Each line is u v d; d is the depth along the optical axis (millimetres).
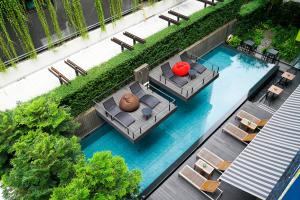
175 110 16297
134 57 17078
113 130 16969
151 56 18344
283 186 7938
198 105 18312
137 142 15773
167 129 16844
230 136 15695
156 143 16094
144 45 17781
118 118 15352
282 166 11258
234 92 19141
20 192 10430
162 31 18922
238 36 23438
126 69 17109
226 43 23203
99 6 16984
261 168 11383
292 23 23734
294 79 19641
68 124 12906
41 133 11578
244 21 22844
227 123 16469
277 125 13273
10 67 15914
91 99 15945
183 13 22016
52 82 16297
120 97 16828
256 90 18797
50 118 12180
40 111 12164
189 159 14734
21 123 11805
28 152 10531
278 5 23797
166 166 14992
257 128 16000
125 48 18453
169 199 13047
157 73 18359
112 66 16219
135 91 17078
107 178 9305
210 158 14211
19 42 16703
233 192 13273
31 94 15539
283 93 18625
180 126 17000
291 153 11711
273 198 8352
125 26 20484
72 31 18109
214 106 18203
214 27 21875
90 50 18609
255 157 11898
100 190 9617
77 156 11469
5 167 11875
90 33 18812
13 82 16312
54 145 11062
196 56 21844
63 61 17766
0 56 16062
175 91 16969
